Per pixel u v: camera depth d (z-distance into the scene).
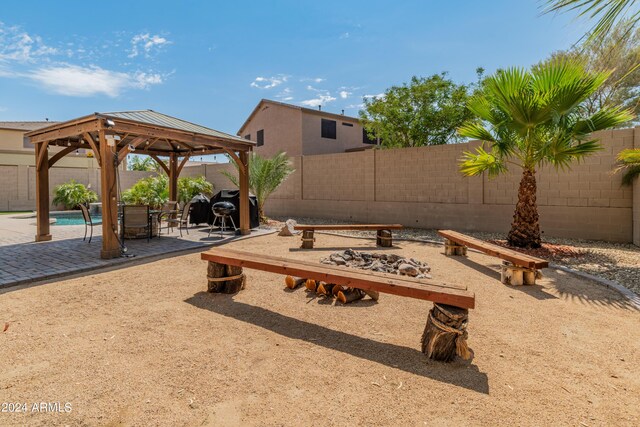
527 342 3.09
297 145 18.75
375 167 11.73
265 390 2.35
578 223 8.22
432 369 2.63
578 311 3.82
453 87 12.92
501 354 2.87
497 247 5.34
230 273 4.34
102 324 3.40
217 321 3.50
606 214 7.90
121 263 5.88
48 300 4.08
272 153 20.28
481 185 9.64
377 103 13.76
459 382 2.46
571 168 8.23
